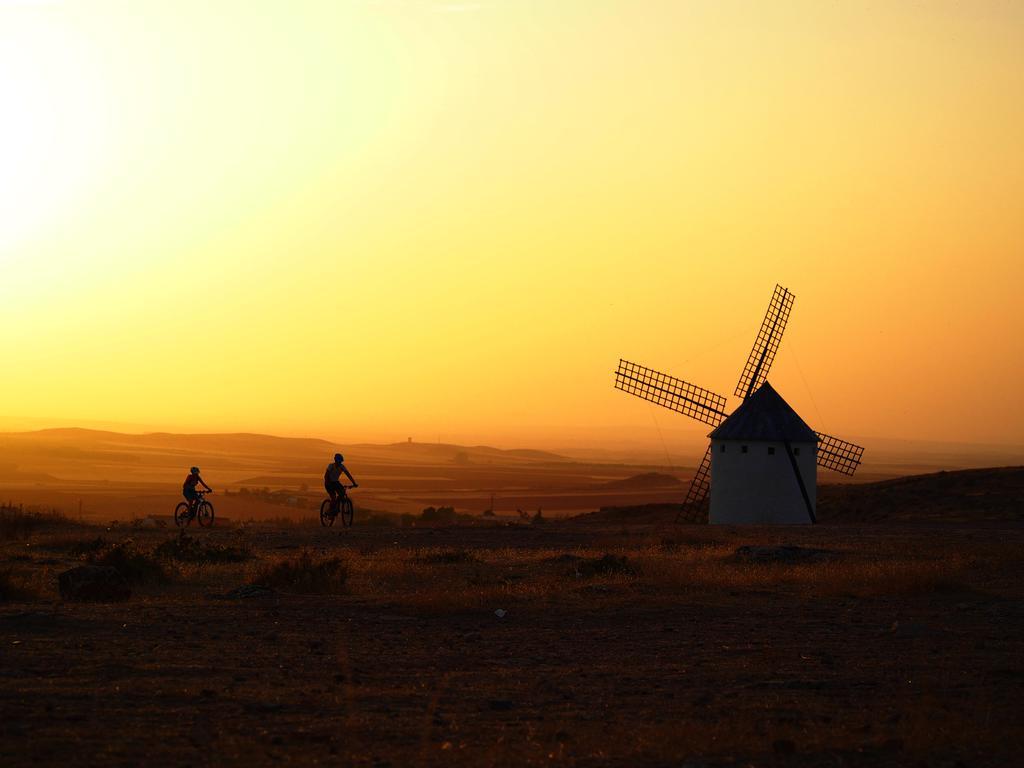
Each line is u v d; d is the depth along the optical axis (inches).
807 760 510.3
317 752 510.3
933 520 2935.5
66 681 658.8
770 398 3371.1
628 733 555.2
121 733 534.9
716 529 2551.7
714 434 3358.8
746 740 541.3
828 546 1927.9
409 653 812.0
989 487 3385.8
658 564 1507.1
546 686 687.7
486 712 610.9
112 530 2358.5
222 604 1082.1
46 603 1070.4
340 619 993.5
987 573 1451.8
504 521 3821.4
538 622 992.2
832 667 769.6
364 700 635.5
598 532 2381.9
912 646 865.5
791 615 1047.0
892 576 1286.9
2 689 628.1
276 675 708.0
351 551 1812.3
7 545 1840.6
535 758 502.0
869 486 3737.7
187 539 1664.6
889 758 514.6
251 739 530.9
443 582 1336.1
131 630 887.7
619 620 1007.6
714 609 1086.4
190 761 487.8
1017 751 528.1
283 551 1812.3
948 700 655.1
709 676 732.0
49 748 500.4
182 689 644.7
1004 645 872.9
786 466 3257.9
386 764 489.1
